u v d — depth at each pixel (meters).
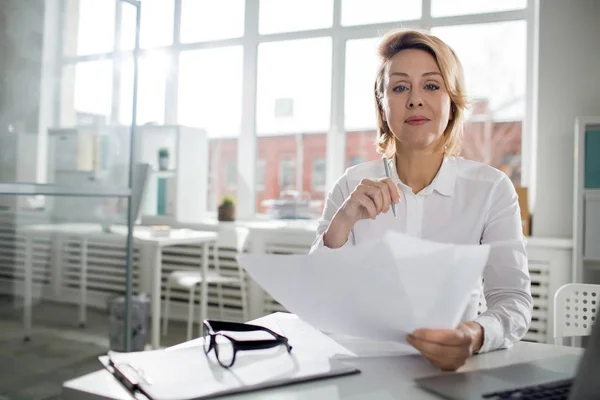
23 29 2.40
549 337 3.06
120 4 2.42
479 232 1.18
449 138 1.21
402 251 0.66
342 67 4.02
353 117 4.02
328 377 0.72
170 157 4.33
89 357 2.61
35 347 2.56
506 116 3.56
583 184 2.77
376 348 0.86
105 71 2.47
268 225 3.94
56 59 2.43
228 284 4.00
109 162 2.44
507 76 3.54
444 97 1.09
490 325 0.85
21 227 2.52
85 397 0.66
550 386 0.66
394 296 0.70
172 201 4.22
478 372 0.74
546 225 3.22
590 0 3.12
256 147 4.36
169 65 4.57
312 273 0.71
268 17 4.24
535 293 3.10
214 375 0.70
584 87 3.14
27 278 2.55
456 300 0.71
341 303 0.73
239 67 4.37
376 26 3.87
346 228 1.03
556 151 3.20
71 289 2.63
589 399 0.47
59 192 2.21
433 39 1.09
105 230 2.52
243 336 0.87
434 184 1.20
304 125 4.19
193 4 4.47
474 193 1.19
